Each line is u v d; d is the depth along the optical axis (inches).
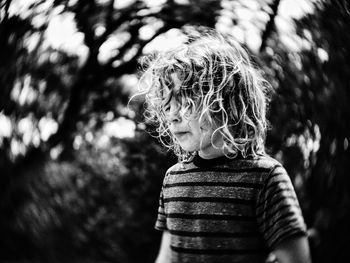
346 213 101.3
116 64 172.1
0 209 155.2
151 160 184.1
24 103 155.6
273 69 125.8
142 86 88.9
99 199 195.3
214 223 42.6
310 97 116.8
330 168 109.9
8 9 104.2
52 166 185.6
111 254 188.4
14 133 156.9
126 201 192.9
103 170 195.5
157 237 189.5
